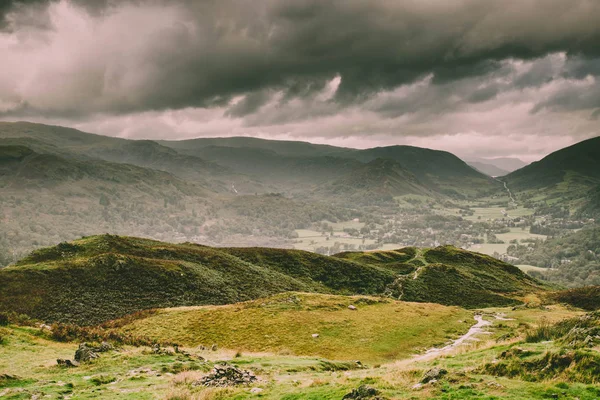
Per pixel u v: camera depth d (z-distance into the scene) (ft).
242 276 371.35
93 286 286.46
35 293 261.03
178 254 392.06
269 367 103.55
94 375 86.53
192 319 203.31
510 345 82.12
